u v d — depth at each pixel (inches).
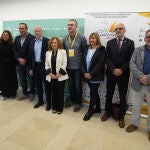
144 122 112.4
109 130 101.0
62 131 98.3
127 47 100.0
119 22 116.3
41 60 122.8
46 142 87.7
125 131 100.4
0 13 168.4
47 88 123.7
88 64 111.5
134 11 115.9
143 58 89.9
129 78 114.3
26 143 86.5
